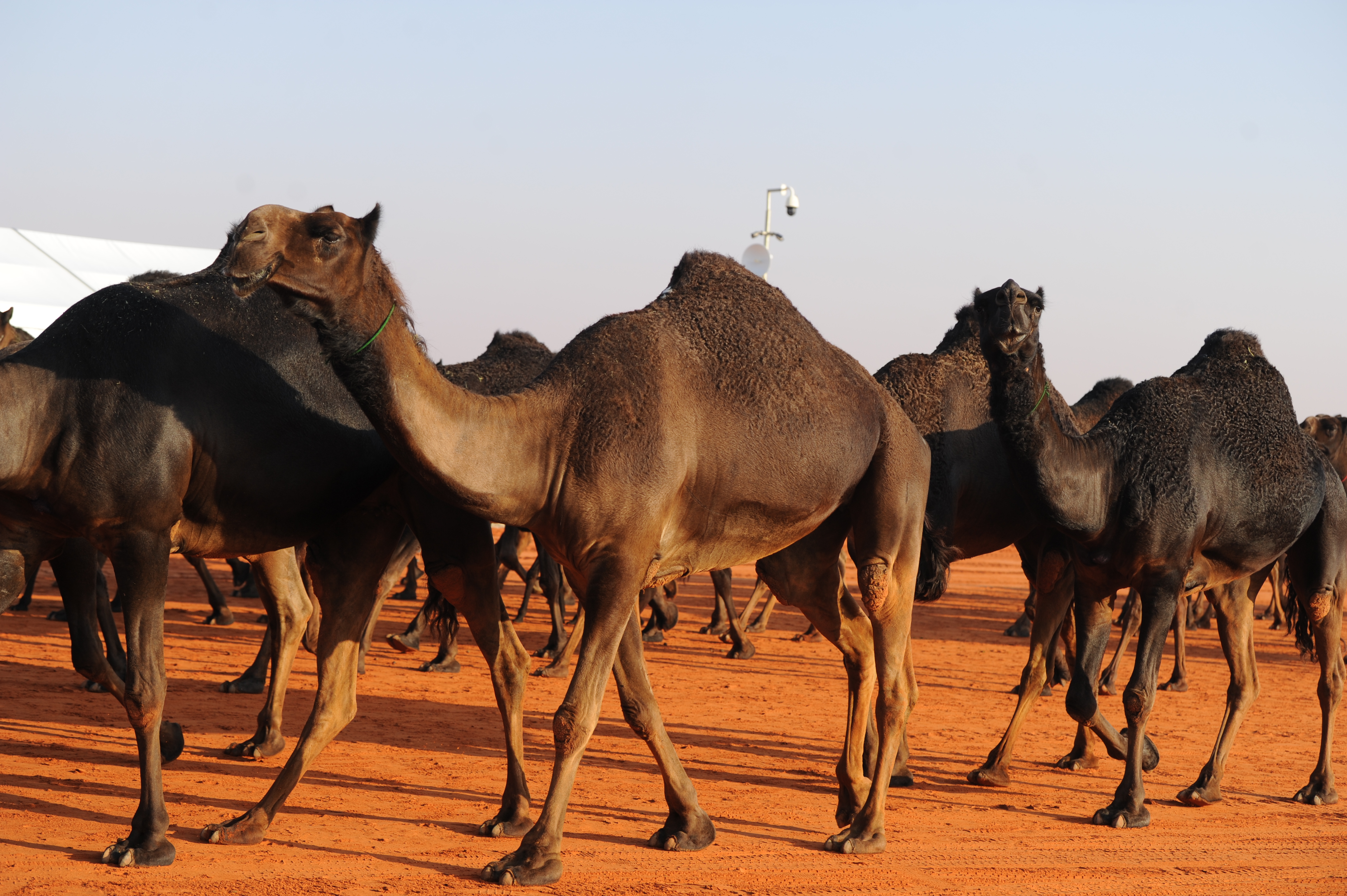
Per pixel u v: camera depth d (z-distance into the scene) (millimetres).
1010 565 35844
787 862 6656
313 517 6953
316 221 5336
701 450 6574
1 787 7328
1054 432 7934
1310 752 10758
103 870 5832
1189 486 8195
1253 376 9031
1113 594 8570
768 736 10562
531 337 12250
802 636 17875
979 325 7855
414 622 14430
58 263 41531
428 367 5789
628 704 6742
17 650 13242
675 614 16484
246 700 11000
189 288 6660
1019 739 10914
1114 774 9594
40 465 6004
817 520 7223
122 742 8969
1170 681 14359
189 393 6391
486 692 12211
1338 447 16469
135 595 6148
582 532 6164
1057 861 6961
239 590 19828
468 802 7688
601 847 6738
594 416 6238
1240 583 8938
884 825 7523
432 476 5828
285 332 6832
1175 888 6539
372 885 5859
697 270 7402
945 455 9938
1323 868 7090
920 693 13312
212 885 5715
